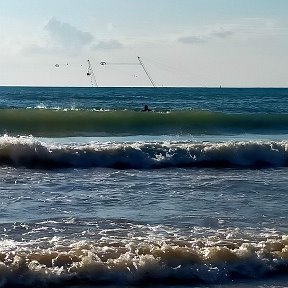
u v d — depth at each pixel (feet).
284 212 33.60
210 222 30.66
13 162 50.19
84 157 51.49
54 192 38.42
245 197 37.88
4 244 25.26
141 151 52.80
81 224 29.76
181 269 23.48
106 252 24.18
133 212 32.81
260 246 25.52
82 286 22.08
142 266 23.25
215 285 22.82
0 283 21.65
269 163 54.90
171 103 172.55
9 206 33.83
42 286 21.85
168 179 44.70
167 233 27.89
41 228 28.81
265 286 22.85
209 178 45.62
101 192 38.68
